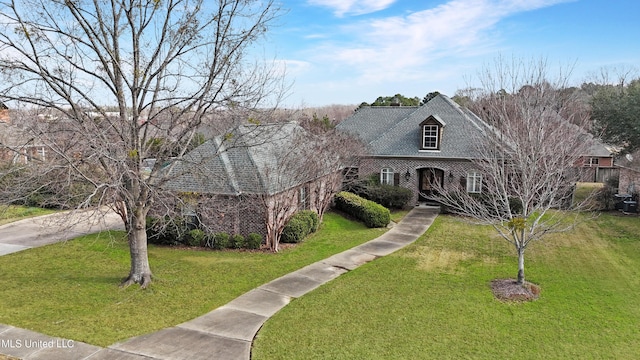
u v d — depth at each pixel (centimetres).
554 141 1498
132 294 1294
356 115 3241
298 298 1288
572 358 966
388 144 2725
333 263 1625
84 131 1145
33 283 1384
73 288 1338
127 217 1372
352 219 2348
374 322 1127
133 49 1277
